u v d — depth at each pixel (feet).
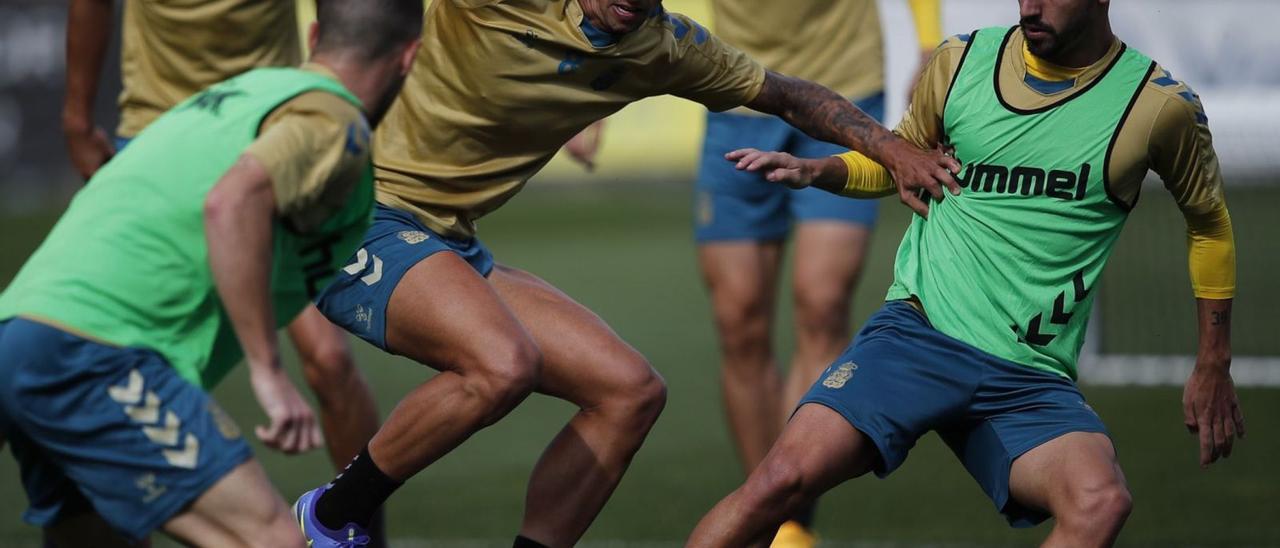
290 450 35.88
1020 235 47.47
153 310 37.35
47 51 215.51
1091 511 44.42
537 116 49.78
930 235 49.60
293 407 35.73
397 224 50.11
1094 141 46.55
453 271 48.44
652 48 48.83
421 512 75.92
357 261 48.98
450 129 50.08
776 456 46.01
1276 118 155.33
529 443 93.71
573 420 50.14
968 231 48.19
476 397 46.47
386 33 39.58
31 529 72.13
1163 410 100.12
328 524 49.16
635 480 82.74
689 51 49.90
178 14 61.16
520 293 51.49
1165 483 79.41
